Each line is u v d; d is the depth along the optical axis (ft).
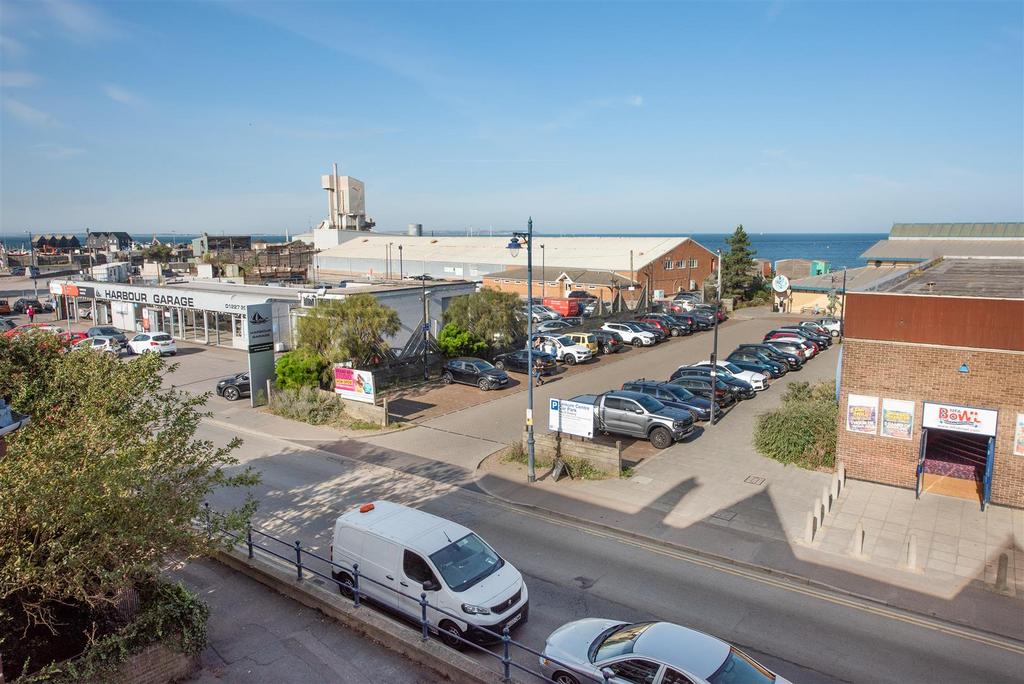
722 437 81.61
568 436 75.46
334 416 90.84
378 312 104.78
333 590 45.80
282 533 55.47
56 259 432.66
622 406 80.53
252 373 99.86
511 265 276.21
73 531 29.53
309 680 34.78
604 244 279.69
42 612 31.68
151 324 172.65
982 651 38.78
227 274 284.41
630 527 56.34
